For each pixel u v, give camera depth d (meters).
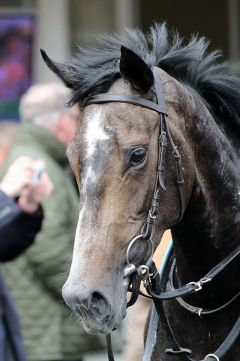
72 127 7.63
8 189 6.55
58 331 7.34
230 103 5.02
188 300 4.99
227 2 12.47
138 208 4.40
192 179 4.67
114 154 4.38
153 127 4.48
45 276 7.29
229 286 4.90
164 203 4.51
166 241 5.97
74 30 12.32
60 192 7.36
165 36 5.02
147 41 5.06
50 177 7.32
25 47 12.30
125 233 4.36
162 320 4.82
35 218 6.61
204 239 4.86
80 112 4.62
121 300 4.33
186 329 4.98
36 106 7.61
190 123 4.72
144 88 4.52
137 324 6.22
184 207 4.62
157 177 4.46
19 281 7.29
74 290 4.21
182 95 4.73
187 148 4.64
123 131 4.41
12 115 12.32
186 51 4.96
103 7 12.38
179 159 4.55
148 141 4.44
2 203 6.52
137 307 6.23
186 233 4.86
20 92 12.30
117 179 4.36
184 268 4.98
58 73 4.84
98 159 4.37
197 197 4.76
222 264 4.83
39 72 12.28
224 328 4.89
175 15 12.38
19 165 6.59
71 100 4.65
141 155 4.41
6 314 6.73
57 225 7.27
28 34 12.30
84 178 4.37
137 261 4.40
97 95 4.54
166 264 5.18
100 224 4.32
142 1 12.46
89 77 4.64
